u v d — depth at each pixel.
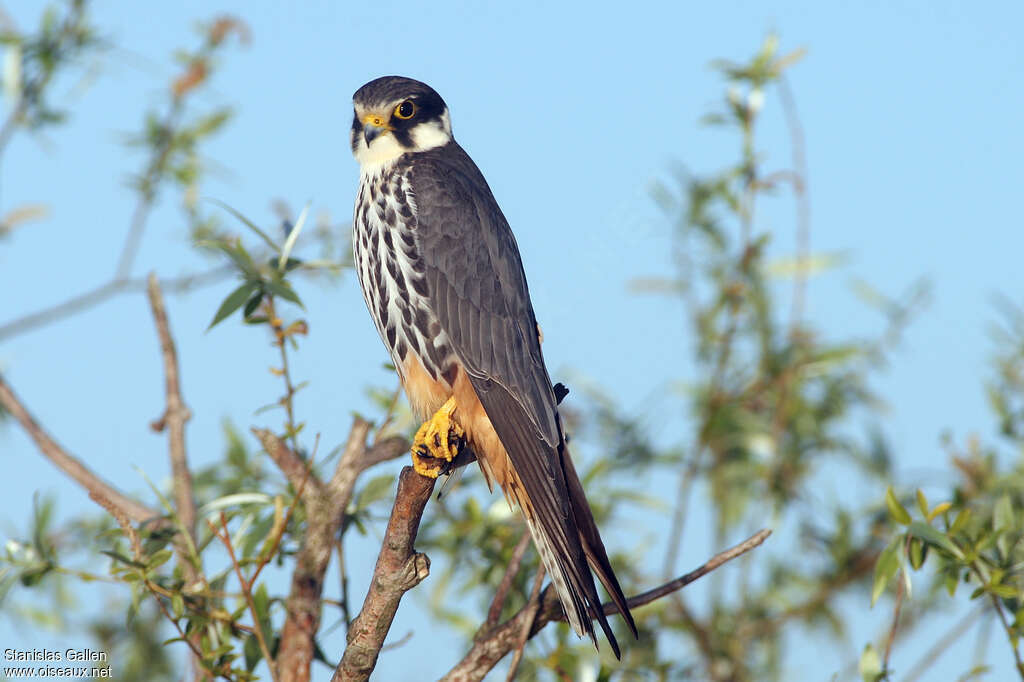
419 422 10.75
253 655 8.20
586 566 8.52
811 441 12.38
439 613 10.19
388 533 7.30
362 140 11.45
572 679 8.95
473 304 10.68
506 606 10.11
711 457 12.49
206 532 9.48
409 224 10.84
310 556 8.42
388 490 9.25
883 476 11.92
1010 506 8.34
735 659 11.12
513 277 10.96
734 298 12.52
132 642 9.99
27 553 8.49
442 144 11.77
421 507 7.26
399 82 11.88
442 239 10.80
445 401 10.52
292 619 8.36
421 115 11.66
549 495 9.25
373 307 11.00
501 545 10.34
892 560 8.21
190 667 8.17
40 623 9.73
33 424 9.32
